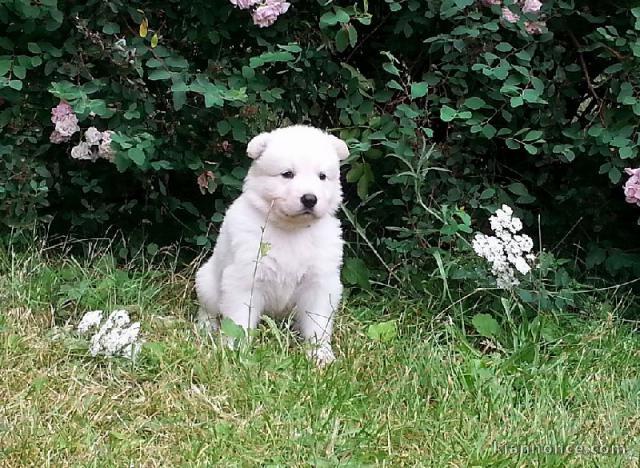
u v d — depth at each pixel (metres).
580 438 2.00
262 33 2.35
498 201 2.41
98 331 2.18
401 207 2.45
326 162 2.19
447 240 2.35
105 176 2.47
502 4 2.31
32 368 2.09
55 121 2.33
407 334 2.27
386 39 2.45
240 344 2.13
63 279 2.35
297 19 2.38
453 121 2.37
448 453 1.96
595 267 2.45
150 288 2.35
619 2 2.34
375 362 2.16
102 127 2.38
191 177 2.50
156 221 2.50
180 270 2.45
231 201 2.44
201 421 2.00
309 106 2.45
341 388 2.06
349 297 2.38
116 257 2.46
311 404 2.03
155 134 2.39
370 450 1.96
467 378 2.11
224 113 2.37
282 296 2.23
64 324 2.25
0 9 2.29
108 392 2.05
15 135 2.37
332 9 2.36
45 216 2.41
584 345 2.23
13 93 2.33
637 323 2.34
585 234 2.48
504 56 2.34
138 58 2.31
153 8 2.36
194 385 2.07
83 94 2.29
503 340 2.25
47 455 1.91
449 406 2.05
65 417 1.99
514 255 2.28
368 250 2.48
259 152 2.21
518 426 2.02
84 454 1.92
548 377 2.14
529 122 2.39
